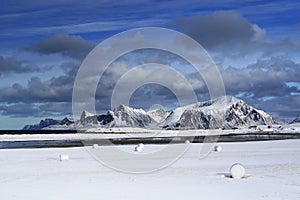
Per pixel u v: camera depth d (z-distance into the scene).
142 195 17.70
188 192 18.31
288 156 37.44
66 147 54.81
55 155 40.84
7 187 20.38
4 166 30.97
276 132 124.88
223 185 20.25
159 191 18.66
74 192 18.62
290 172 25.45
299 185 20.11
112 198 17.03
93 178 23.47
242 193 17.86
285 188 19.14
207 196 17.28
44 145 62.28
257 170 26.58
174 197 17.14
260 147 50.81
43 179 23.28
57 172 26.77
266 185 20.14
